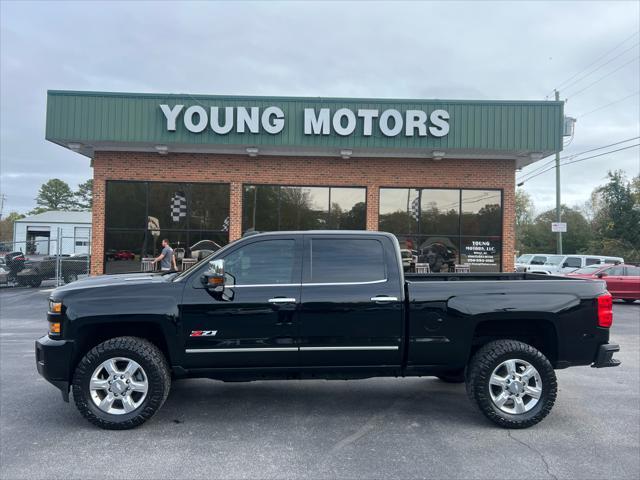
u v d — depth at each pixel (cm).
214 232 1716
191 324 492
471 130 1570
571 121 1958
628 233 3303
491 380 498
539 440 470
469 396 517
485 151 1614
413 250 1717
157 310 489
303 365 505
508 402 509
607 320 516
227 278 509
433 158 1692
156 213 1709
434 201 1725
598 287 524
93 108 1562
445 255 1720
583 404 584
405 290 512
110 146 1653
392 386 648
